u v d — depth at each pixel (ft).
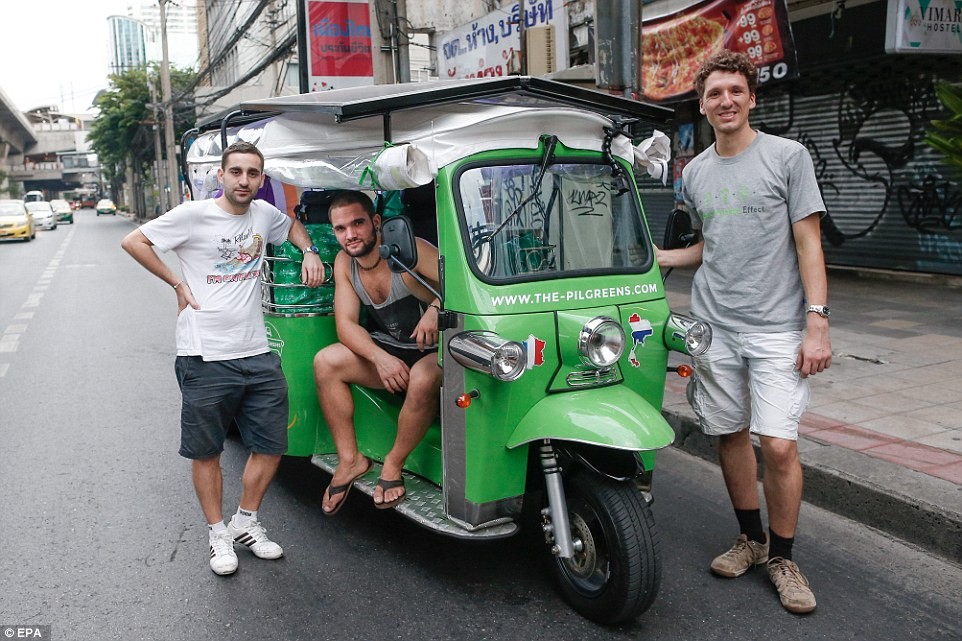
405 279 11.91
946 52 26.81
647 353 11.63
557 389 10.79
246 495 12.98
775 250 10.99
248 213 12.32
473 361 10.16
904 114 31.73
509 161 11.23
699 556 12.85
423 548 13.25
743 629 10.73
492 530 11.04
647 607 10.45
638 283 11.76
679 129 40.45
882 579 12.01
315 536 13.75
